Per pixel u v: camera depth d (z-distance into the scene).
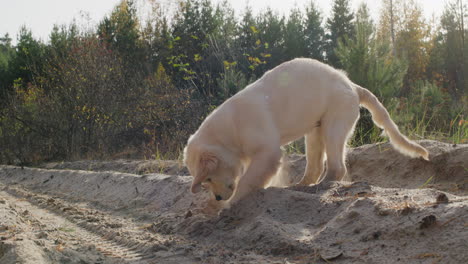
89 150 15.73
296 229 3.71
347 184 4.72
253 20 31.50
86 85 15.86
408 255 2.81
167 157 12.38
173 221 5.00
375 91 11.59
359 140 9.57
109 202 7.08
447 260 2.62
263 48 24.92
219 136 4.91
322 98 5.31
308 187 4.87
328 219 3.81
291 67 5.32
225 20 29.66
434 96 13.51
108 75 16.17
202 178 4.55
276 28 31.42
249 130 4.84
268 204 4.31
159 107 14.76
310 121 5.35
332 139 5.35
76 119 16.05
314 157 5.84
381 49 12.77
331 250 3.15
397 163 6.45
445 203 3.22
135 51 25.75
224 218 4.49
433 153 6.11
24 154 16.89
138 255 3.74
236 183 5.00
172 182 6.79
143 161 11.38
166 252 3.73
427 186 5.66
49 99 16.67
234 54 18.38
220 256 3.45
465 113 11.69
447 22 39.97
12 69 25.78
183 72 20.62
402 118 10.24
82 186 8.84
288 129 5.21
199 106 14.48
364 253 2.98
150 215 5.73
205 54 19.72
